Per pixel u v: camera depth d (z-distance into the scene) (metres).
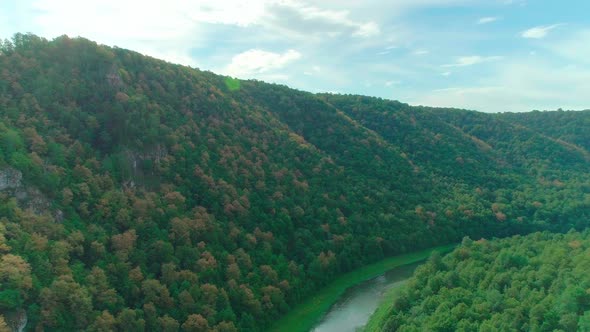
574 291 83.88
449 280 108.88
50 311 77.12
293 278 125.69
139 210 106.38
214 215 122.19
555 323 81.44
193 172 126.88
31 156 95.06
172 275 98.38
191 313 95.44
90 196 101.56
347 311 122.38
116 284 92.06
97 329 81.00
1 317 67.31
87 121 114.19
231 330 96.69
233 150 144.62
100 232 96.62
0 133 93.31
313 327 113.31
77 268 86.56
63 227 91.44
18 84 109.31
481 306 91.88
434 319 90.94
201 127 142.50
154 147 122.31
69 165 103.69
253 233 128.25
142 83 135.12
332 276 141.88
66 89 115.56
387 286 140.12
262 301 112.06
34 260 81.00
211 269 106.31
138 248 100.50
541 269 103.06
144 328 87.81
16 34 121.38
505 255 113.31
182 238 108.06
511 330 81.44
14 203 86.75
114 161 112.31
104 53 127.56
